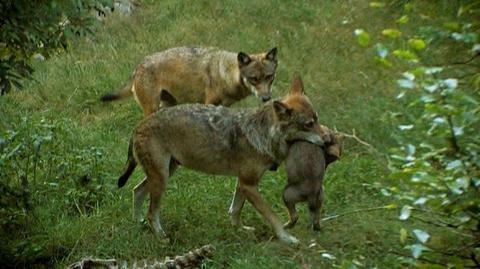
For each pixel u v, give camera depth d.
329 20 21.14
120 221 13.29
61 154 15.29
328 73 18.66
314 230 12.12
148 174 12.42
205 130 12.26
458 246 10.53
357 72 18.36
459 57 16.69
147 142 12.31
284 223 12.79
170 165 12.91
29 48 12.17
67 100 19.19
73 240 12.80
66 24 12.31
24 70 12.36
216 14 22.20
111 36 21.80
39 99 19.34
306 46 20.03
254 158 12.05
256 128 12.02
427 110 7.04
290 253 11.62
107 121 17.98
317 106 17.23
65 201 13.94
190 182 14.60
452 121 7.29
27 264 12.52
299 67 19.12
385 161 13.86
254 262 11.29
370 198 13.15
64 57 20.94
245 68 16.06
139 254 12.23
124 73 19.89
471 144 7.29
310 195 11.81
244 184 12.20
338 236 11.86
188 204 13.52
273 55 16.23
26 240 12.77
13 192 13.29
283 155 12.01
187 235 12.61
